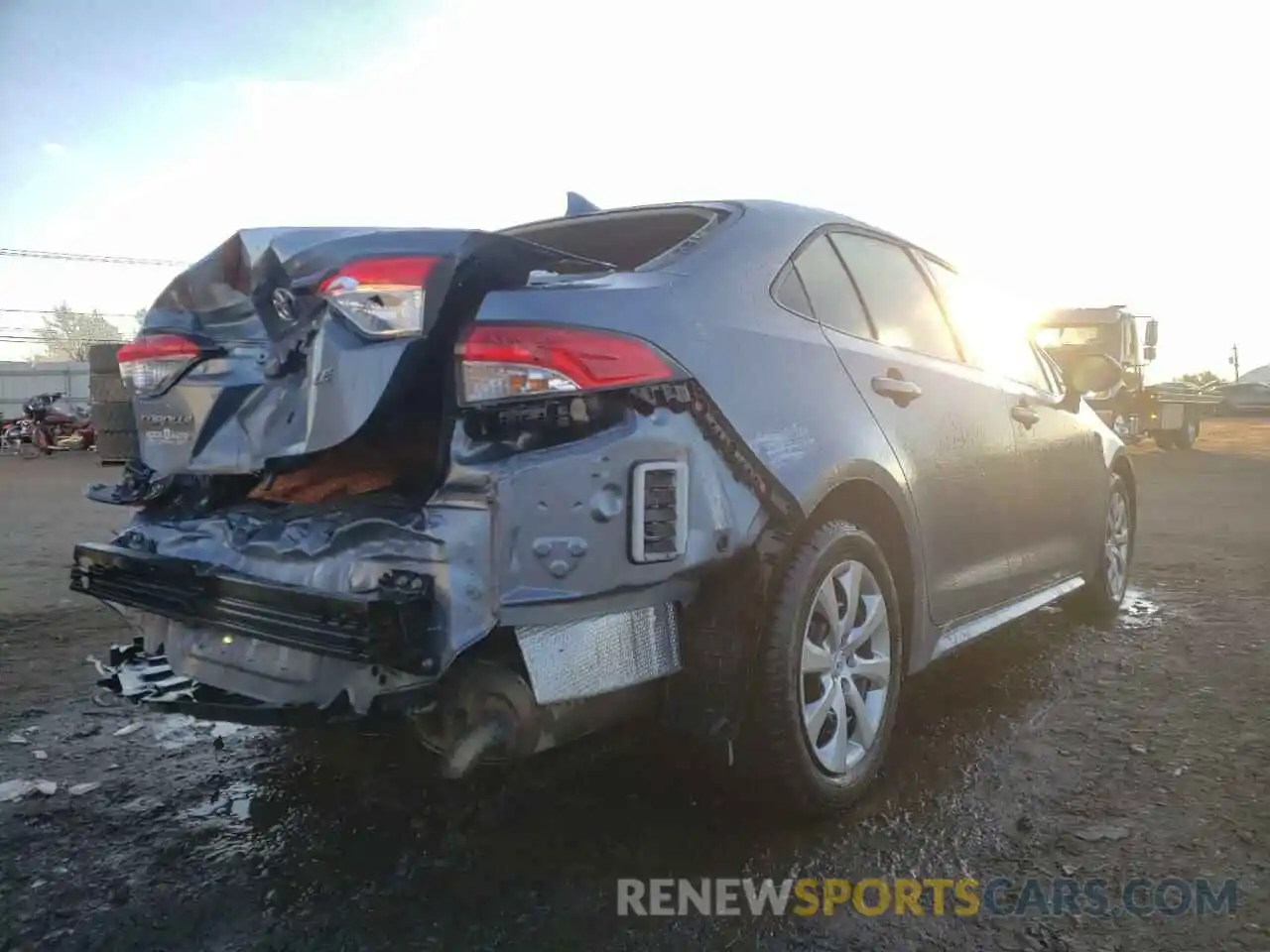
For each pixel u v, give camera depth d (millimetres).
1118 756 3490
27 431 25094
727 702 2633
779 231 3287
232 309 2838
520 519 2312
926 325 3891
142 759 3562
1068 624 5371
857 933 2428
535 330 2387
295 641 2367
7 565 7449
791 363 2959
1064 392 4805
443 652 2240
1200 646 4906
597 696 2451
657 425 2508
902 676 3414
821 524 2980
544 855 2820
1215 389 43656
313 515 2650
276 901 2586
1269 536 8609
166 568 2721
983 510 3871
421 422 2598
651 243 3520
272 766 3482
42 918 2506
